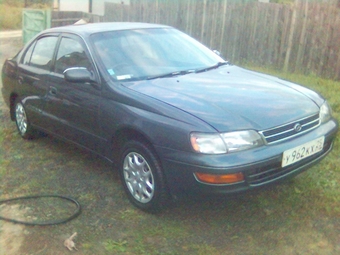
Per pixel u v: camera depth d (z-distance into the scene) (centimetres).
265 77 521
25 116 638
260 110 417
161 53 541
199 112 407
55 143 646
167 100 432
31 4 3172
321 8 948
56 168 560
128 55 519
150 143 425
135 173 452
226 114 405
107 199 480
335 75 955
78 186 511
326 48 957
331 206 447
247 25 1081
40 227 431
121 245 399
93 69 498
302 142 417
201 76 505
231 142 386
